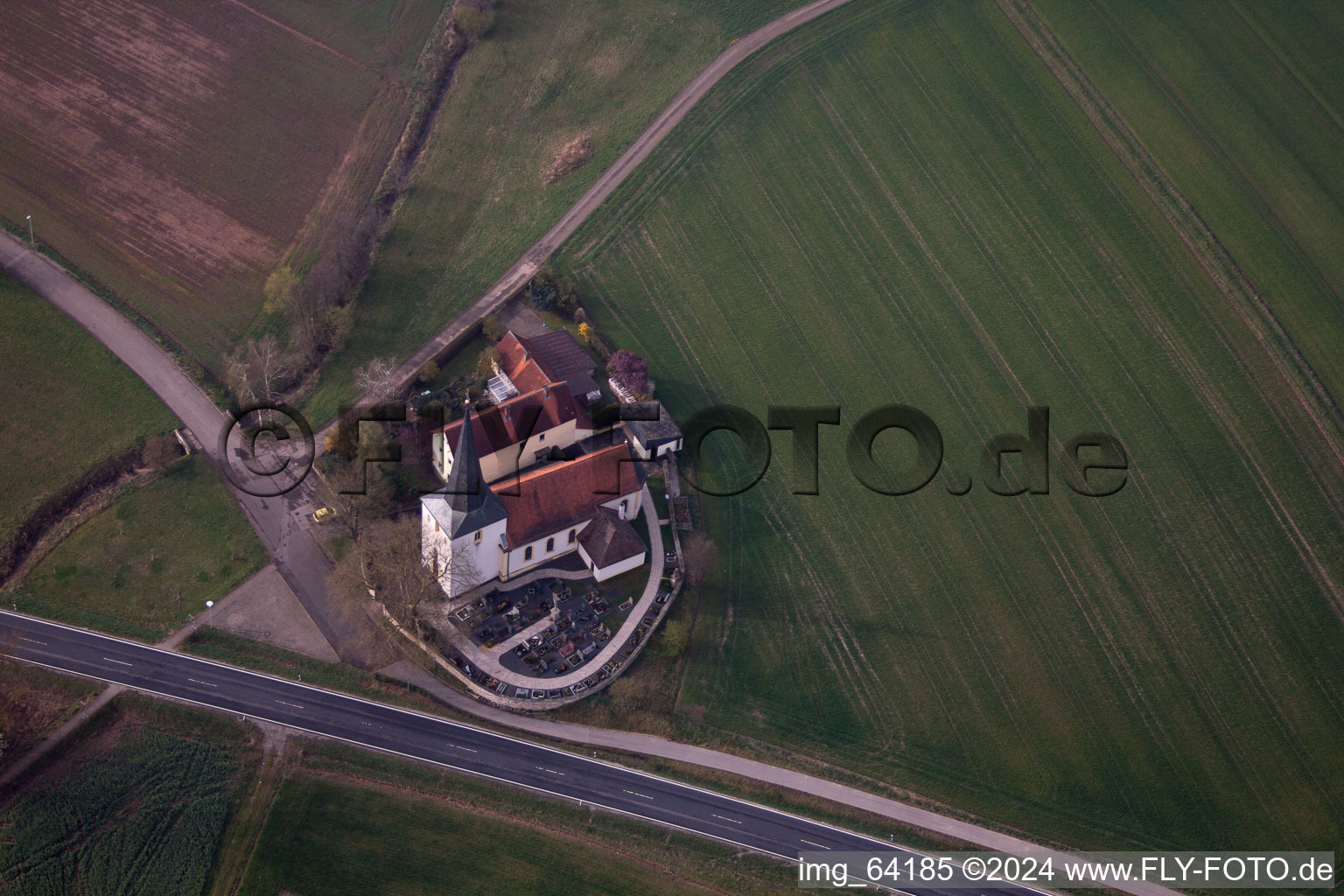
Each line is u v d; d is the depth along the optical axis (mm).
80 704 108875
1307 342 153000
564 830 104750
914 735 115188
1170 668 122188
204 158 169625
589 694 113688
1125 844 108812
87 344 142125
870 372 149000
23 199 160000
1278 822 111250
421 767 107188
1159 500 137125
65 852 100125
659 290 156375
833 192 170750
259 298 151875
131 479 128500
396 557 114438
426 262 157500
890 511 134125
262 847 101625
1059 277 160750
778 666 119312
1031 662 121875
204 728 108312
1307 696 120562
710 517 131000
